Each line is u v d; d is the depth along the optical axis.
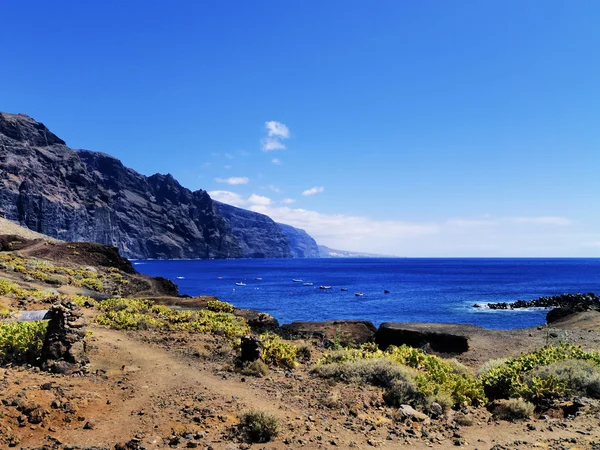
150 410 9.03
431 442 8.58
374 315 55.25
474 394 12.17
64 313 12.00
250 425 8.26
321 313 57.09
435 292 87.94
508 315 54.50
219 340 18.39
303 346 17.75
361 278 144.50
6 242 49.88
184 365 13.52
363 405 10.62
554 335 24.28
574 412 10.82
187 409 9.20
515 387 12.23
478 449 8.20
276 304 66.81
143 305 26.80
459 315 54.78
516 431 9.48
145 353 14.69
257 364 13.66
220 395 10.46
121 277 44.28
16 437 7.04
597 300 55.75
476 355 21.02
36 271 35.16
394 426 9.39
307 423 9.04
